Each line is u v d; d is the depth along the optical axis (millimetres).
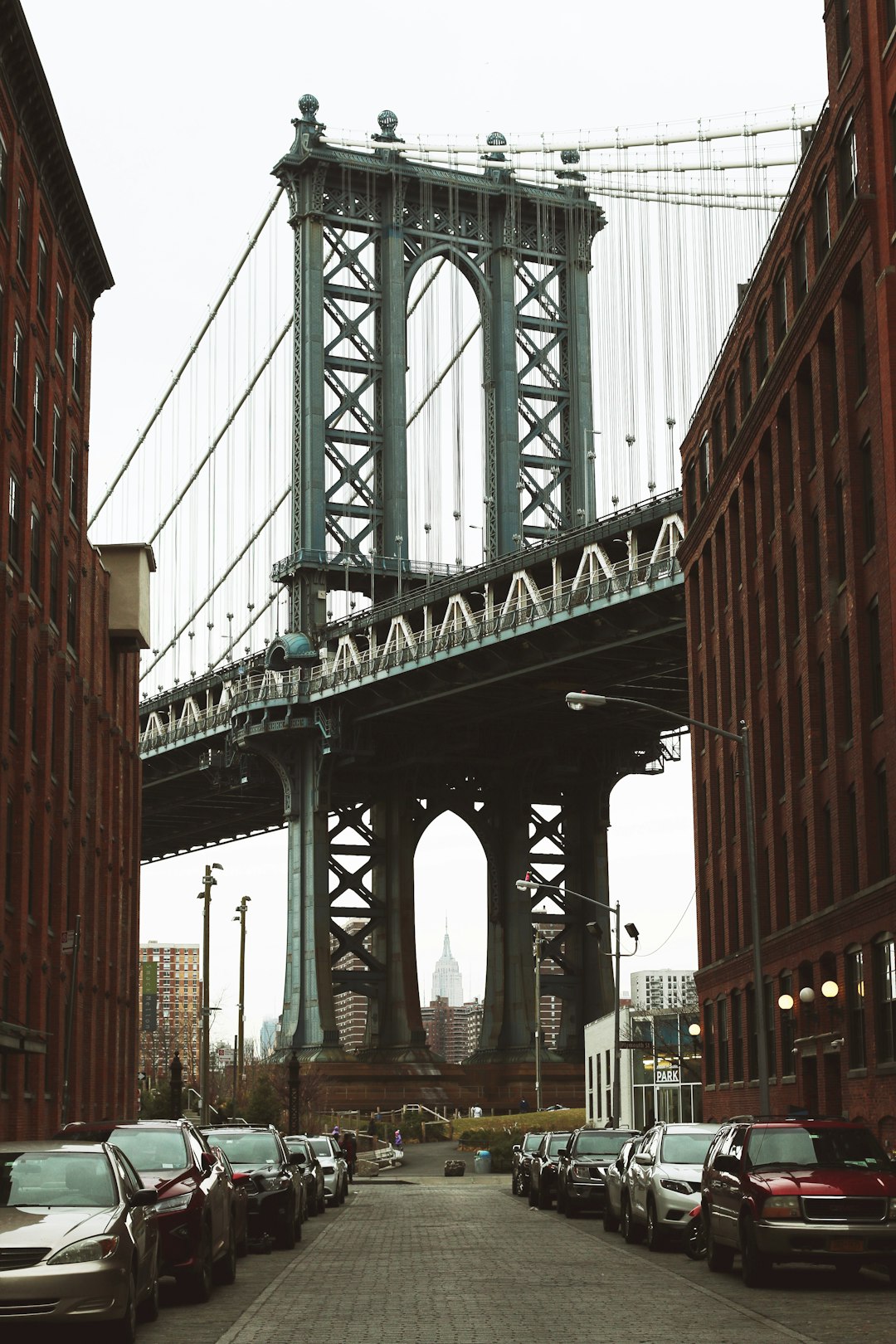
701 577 64500
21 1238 16438
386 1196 58688
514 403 121250
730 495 58812
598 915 131125
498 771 131750
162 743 133625
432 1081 123562
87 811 65125
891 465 39000
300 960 123438
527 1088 124062
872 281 40656
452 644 106062
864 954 41438
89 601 66000
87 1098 63000
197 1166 22953
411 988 127375
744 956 55688
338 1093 119938
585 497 121938
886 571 39875
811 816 47062
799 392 48438
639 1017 80312
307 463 116625
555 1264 27344
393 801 129625
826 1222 22656
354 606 124438
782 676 50906
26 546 52969
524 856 130125
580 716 123688
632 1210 31688
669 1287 23281
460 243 123688
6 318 50531
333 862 129375
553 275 125375
